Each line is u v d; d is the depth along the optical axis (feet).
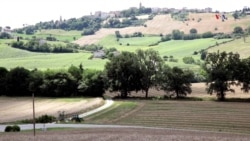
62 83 574.56
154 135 210.38
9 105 505.25
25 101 537.65
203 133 238.68
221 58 509.35
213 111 387.96
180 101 479.41
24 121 361.71
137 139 193.98
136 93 599.57
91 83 567.59
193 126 311.06
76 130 256.11
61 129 275.39
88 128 275.39
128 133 224.53
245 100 478.18
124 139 194.59
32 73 604.49
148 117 367.04
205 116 360.48
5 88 599.16
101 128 273.75
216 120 338.13
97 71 591.78
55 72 587.27
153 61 559.79
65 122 348.38
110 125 314.76
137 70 555.28
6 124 343.67
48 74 586.04
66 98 556.92
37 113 430.20
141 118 363.56
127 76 556.51
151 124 325.42
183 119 348.38
